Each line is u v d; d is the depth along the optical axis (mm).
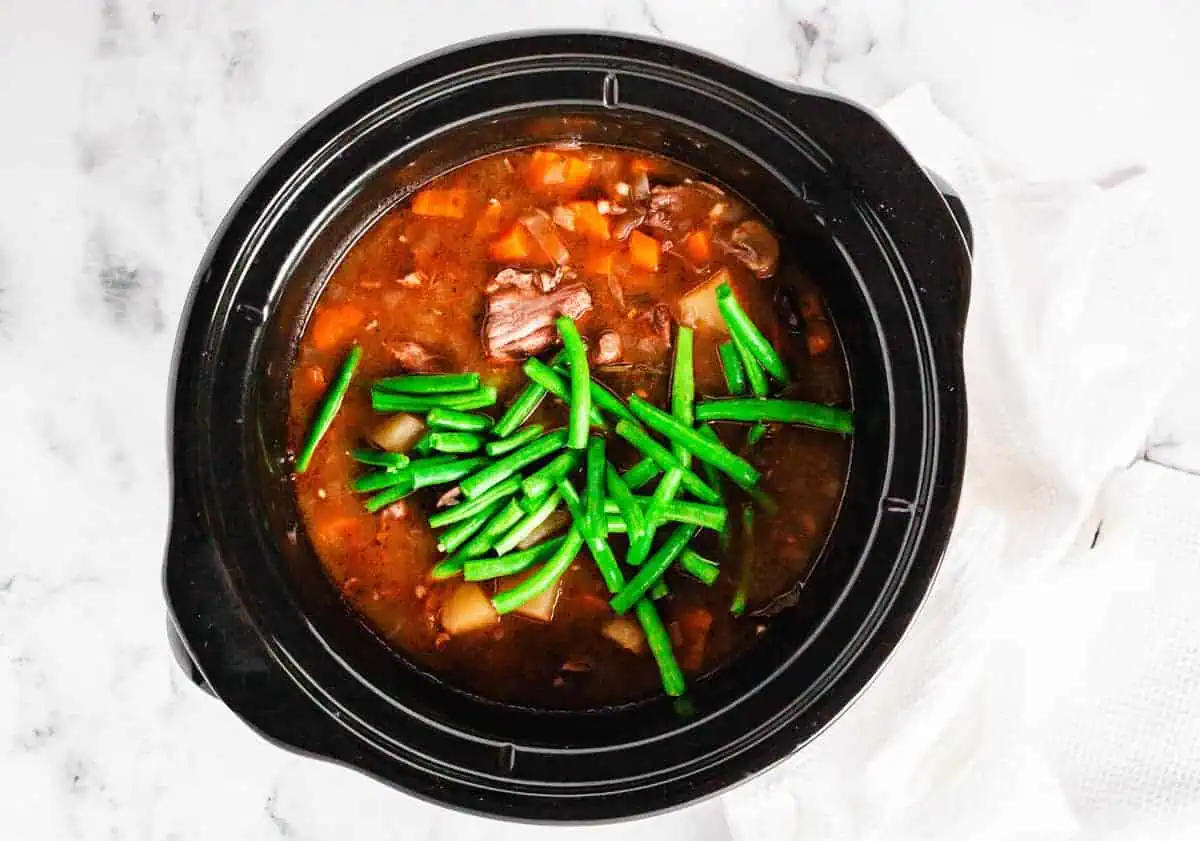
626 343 510
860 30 562
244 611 471
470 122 486
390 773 475
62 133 567
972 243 490
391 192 504
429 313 512
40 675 566
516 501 498
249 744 565
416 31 562
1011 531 530
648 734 482
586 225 509
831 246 479
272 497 500
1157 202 548
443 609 507
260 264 483
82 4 566
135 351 568
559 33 469
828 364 503
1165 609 539
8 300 566
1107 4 556
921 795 535
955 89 562
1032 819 529
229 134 566
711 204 509
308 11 563
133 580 567
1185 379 556
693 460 510
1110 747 542
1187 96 555
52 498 565
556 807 471
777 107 468
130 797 565
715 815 555
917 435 471
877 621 470
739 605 502
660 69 471
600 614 508
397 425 508
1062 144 559
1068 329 538
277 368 503
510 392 511
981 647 522
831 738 533
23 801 571
